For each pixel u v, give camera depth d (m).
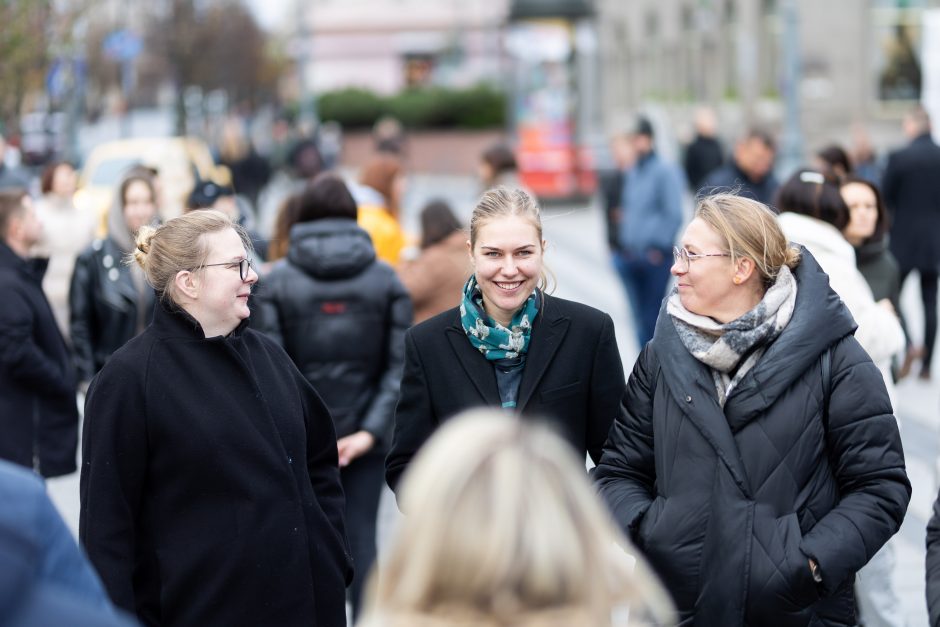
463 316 4.07
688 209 20.52
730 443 3.50
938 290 10.86
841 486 3.58
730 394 3.55
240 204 8.70
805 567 3.39
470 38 65.00
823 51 29.97
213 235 3.79
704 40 37.47
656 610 2.13
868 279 6.42
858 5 29.64
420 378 4.12
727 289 3.61
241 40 54.34
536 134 26.94
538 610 1.82
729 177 10.73
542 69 26.80
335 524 4.00
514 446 1.86
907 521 7.04
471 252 4.05
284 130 36.44
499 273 3.95
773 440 3.49
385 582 1.90
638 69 44.59
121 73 39.44
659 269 10.82
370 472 5.64
